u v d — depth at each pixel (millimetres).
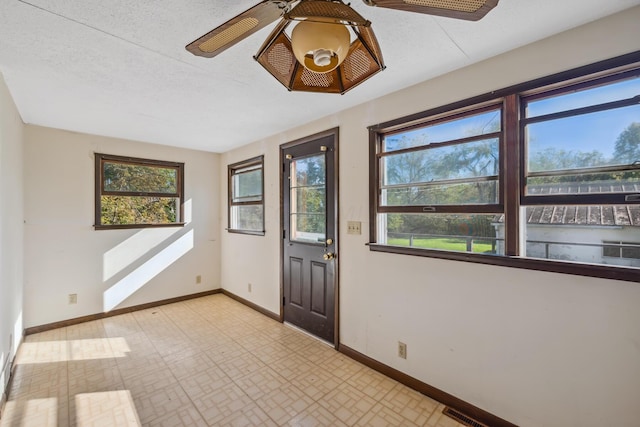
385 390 2043
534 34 1476
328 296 2723
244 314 3514
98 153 3326
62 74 1891
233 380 2158
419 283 2029
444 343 1901
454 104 1850
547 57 1502
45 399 1930
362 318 2408
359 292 2430
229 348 2656
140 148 3633
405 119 2100
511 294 1625
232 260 4117
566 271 1439
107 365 2357
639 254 1355
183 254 4008
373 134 2307
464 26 1410
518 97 1614
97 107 2469
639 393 1282
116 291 3465
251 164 3770
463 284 1815
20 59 1704
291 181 3139
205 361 2428
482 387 1736
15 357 2406
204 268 4223
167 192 3900
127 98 2283
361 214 2410
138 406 1871
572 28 1425
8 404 1876
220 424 1719
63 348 2637
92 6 1261
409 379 2076
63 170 3113
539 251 1637
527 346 1574
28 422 1726
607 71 1351
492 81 1692
